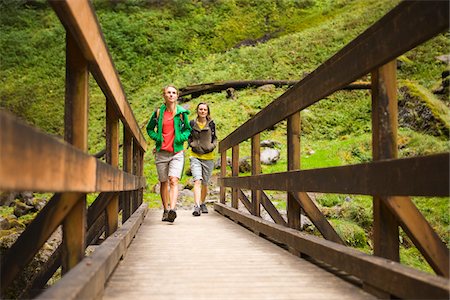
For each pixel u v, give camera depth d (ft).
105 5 99.55
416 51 61.72
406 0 7.92
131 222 18.58
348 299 9.18
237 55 76.07
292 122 14.80
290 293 9.74
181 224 23.75
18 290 18.01
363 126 50.80
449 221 28.35
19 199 32.45
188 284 10.62
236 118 54.13
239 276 11.46
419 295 7.49
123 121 14.98
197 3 101.71
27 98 73.10
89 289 7.63
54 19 95.55
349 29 76.28
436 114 43.65
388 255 9.50
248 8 98.99
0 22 92.73
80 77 8.93
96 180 8.36
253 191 21.72
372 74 9.53
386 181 8.60
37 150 4.71
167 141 23.08
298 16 95.09
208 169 28.86
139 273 11.82
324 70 11.54
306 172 12.91
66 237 8.91
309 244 13.02
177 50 86.69
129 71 81.10
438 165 7.06
